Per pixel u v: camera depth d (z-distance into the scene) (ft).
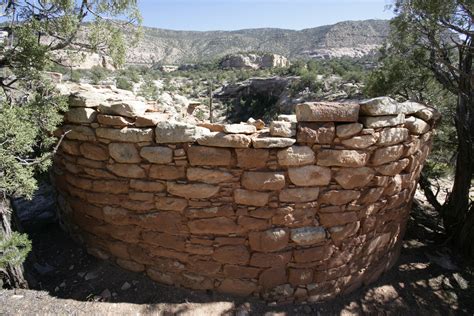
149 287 13.01
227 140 10.82
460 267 16.75
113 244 13.60
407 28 19.99
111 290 12.80
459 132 17.49
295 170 11.13
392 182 12.73
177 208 11.91
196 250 12.34
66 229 16.34
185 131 11.09
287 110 99.45
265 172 11.11
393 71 21.42
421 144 13.57
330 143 11.06
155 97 68.03
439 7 16.81
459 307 14.17
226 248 12.14
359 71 100.42
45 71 12.34
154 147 11.48
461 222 17.98
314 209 11.79
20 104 11.92
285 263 12.32
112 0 13.35
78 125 12.61
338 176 11.43
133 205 12.48
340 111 10.71
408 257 17.08
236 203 11.59
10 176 9.94
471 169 17.42
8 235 11.95
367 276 14.30
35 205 19.43
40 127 11.91
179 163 11.45
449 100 21.83
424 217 20.67
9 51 11.32
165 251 12.69
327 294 13.19
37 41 11.62
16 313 11.18
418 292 14.62
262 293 12.68
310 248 12.17
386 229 14.05
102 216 13.37
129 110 11.59
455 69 17.30
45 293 12.51
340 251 12.70
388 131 11.51
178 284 13.00
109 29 13.58
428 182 20.39
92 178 13.08
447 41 19.65
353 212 12.14
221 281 12.68
